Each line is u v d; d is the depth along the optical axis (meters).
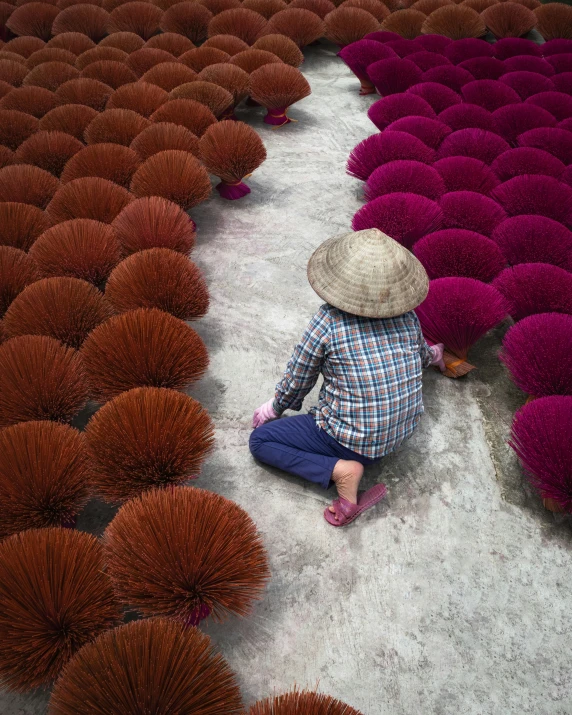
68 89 5.69
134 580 1.96
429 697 2.03
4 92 6.02
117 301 3.29
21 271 3.44
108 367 2.83
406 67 5.94
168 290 3.25
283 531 2.51
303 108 6.28
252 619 2.22
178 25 7.37
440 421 3.01
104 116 4.97
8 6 8.30
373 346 2.33
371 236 2.34
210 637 2.08
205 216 4.56
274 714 1.71
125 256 3.76
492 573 2.38
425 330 3.22
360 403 2.34
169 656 1.77
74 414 2.77
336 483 2.48
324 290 2.33
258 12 7.74
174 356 2.86
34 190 4.32
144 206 3.73
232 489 2.67
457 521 2.56
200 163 4.38
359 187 5.01
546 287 3.29
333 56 7.59
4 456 2.33
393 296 2.28
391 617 2.23
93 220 3.68
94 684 1.70
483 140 4.90
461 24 7.28
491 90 5.68
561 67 6.53
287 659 2.12
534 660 2.13
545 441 2.49
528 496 2.66
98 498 2.62
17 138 5.26
